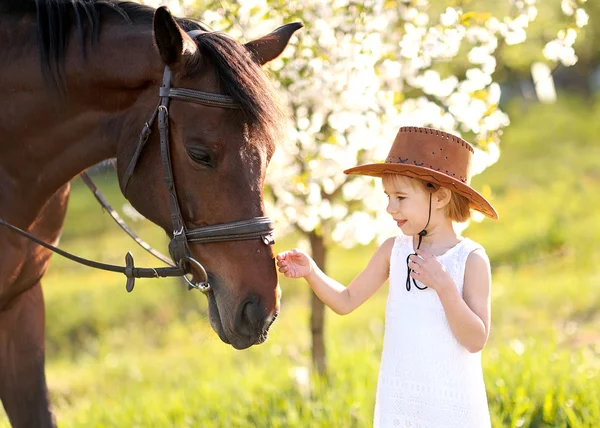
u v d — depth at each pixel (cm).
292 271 321
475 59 433
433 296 303
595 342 700
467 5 523
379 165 307
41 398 366
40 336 369
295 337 859
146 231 1571
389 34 463
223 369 736
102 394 737
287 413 498
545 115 2092
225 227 285
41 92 319
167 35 282
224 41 294
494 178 1592
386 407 307
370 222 485
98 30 315
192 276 304
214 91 287
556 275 1030
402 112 453
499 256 1153
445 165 306
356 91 423
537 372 529
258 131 286
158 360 862
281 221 489
